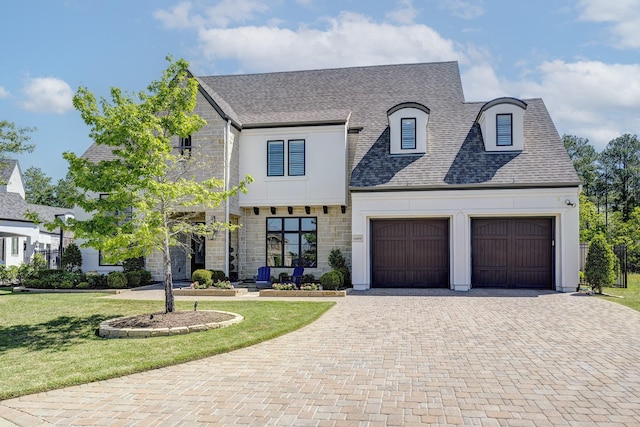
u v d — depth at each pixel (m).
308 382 6.98
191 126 12.36
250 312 12.92
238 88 25.62
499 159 18.89
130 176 11.21
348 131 21.52
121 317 12.69
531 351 8.73
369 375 7.29
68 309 14.31
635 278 27.77
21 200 33.28
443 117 21.72
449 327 10.98
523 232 18.41
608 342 9.43
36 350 9.32
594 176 63.22
